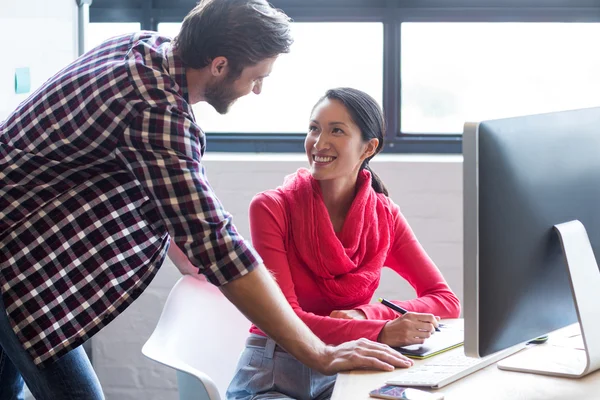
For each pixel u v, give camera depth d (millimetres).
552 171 1362
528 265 1325
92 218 1578
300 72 2975
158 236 1643
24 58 2377
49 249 1571
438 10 2906
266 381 1781
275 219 1917
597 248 1462
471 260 1257
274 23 1543
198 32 1520
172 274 2836
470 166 1236
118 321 2865
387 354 1479
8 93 2289
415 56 2943
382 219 2012
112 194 1583
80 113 1496
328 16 2928
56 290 1576
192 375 1671
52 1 2553
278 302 1487
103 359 2881
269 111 3014
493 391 1315
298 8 2926
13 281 1571
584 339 1360
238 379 1819
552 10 2879
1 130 1612
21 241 1570
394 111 2953
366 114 1958
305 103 2994
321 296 1932
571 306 1435
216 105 1636
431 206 2768
